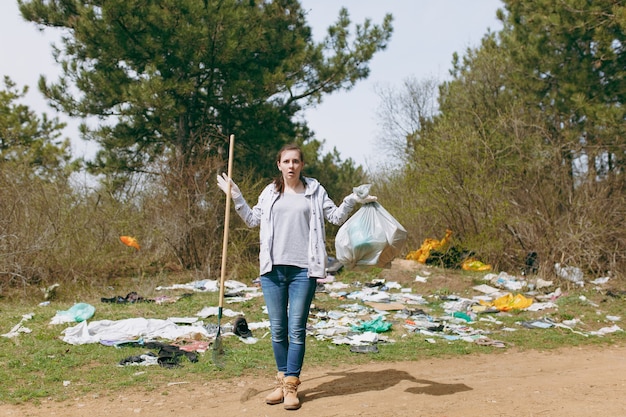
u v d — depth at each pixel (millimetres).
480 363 7477
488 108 19922
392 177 17531
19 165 13312
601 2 14672
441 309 10828
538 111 16891
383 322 9305
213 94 18188
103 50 16516
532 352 8203
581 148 15562
